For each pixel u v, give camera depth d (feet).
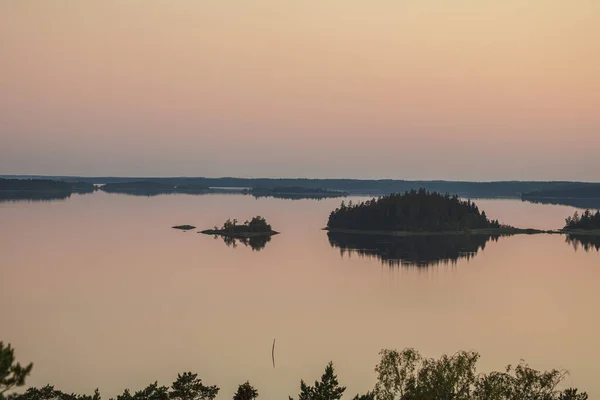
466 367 162.09
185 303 567.59
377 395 164.96
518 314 538.88
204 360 386.93
